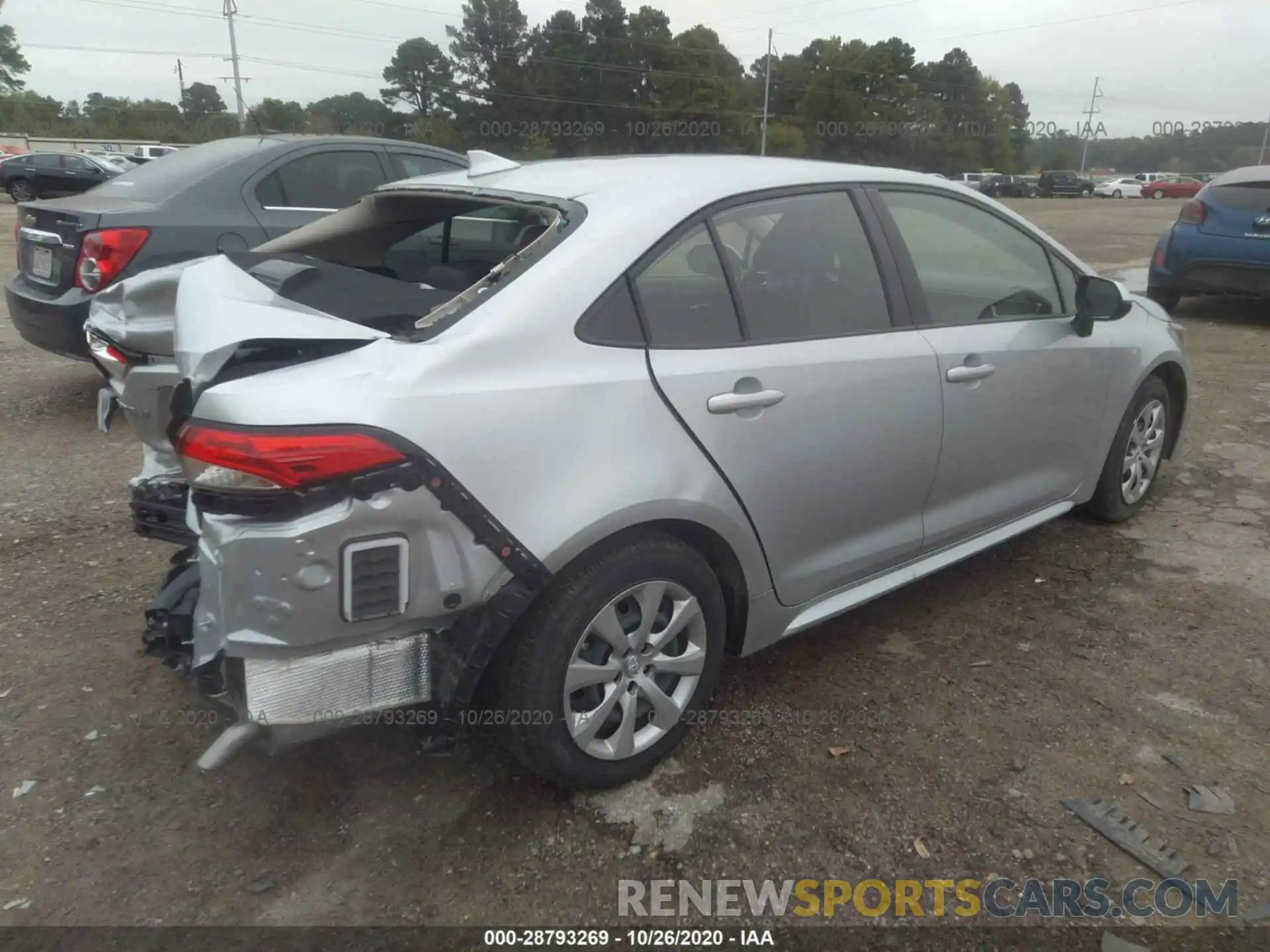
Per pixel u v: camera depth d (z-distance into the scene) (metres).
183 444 2.14
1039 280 3.82
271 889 2.37
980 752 2.84
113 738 2.91
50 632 3.46
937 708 3.06
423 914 2.30
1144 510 4.62
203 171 5.73
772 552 2.87
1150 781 2.71
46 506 4.54
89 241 5.20
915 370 3.14
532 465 2.31
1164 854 2.45
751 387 2.72
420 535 2.19
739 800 2.66
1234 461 5.26
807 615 3.07
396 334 2.38
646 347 2.57
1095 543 4.26
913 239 3.33
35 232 5.56
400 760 2.85
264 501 2.07
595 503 2.39
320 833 2.55
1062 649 3.41
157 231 5.35
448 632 2.34
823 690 3.18
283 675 2.17
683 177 2.88
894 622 3.62
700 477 2.60
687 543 2.70
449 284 2.97
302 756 2.86
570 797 2.68
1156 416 4.43
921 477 3.25
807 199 3.05
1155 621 3.59
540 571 2.32
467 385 2.26
